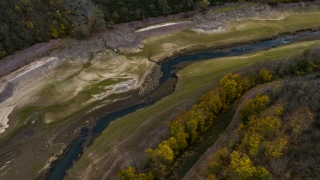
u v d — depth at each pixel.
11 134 69.94
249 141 45.38
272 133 46.53
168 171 51.47
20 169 61.62
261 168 38.56
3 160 63.56
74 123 73.50
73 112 76.81
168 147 50.09
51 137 69.38
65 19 104.19
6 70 85.50
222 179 42.56
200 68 91.88
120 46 104.12
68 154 65.12
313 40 107.44
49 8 103.25
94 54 99.25
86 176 58.91
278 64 72.44
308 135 45.72
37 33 95.69
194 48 105.50
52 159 63.84
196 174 48.59
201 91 74.38
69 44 100.25
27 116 74.88
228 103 63.53
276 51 98.12
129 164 54.22
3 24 90.75
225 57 98.19
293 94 56.31
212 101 58.66
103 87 85.56
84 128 72.06
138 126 68.62
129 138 65.50
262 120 48.28
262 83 68.06
